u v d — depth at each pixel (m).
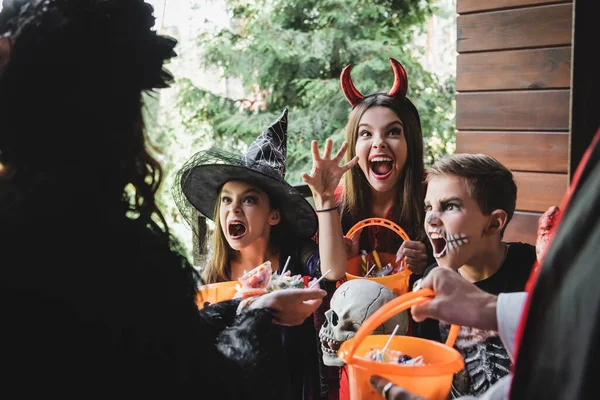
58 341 0.81
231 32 6.70
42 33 0.86
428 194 1.49
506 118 2.91
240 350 1.05
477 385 1.38
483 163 1.47
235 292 1.65
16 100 0.86
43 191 0.86
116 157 0.91
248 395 0.99
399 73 2.07
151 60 0.93
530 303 0.70
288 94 6.54
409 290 1.83
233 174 1.82
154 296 0.89
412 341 1.26
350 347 1.08
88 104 0.87
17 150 0.88
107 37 0.88
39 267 0.82
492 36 2.91
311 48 6.35
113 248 0.88
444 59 8.28
